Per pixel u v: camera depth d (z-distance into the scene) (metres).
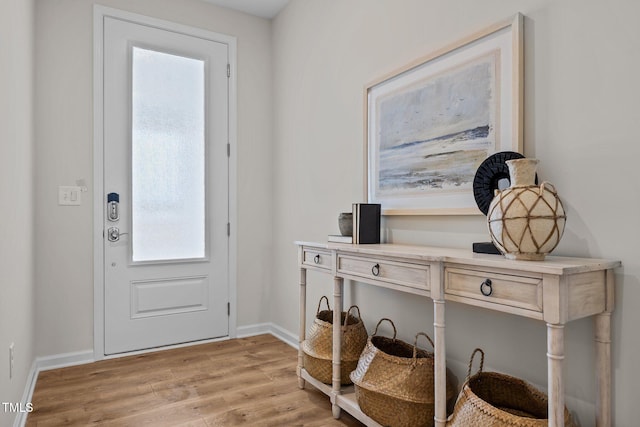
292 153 3.06
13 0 1.72
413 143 1.92
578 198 1.30
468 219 1.65
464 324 1.68
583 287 1.11
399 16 2.03
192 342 3.06
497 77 1.54
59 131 2.60
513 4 1.49
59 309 2.59
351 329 2.03
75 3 2.67
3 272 1.49
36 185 2.51
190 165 3.07
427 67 1.84
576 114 1.31
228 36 3.22
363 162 2.24
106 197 2.75
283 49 3.21
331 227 2.58
